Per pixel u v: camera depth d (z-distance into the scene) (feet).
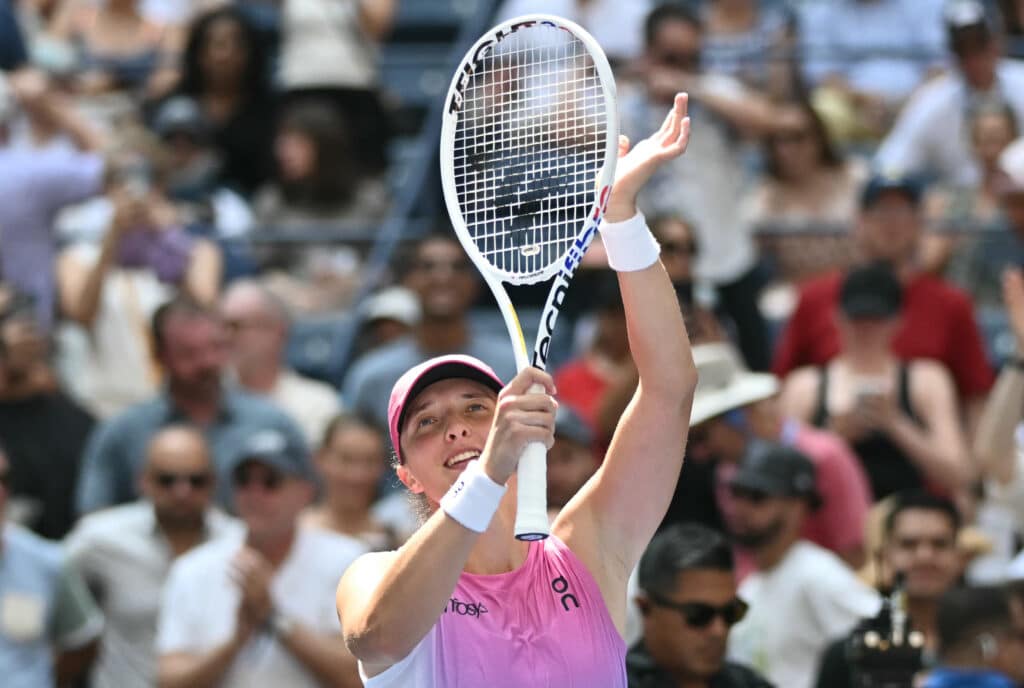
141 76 149.69
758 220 128.77
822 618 83.30
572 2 142.92
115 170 121.19
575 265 49.11
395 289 127.44
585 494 50.88
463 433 48.75
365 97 143.84
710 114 120.98
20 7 155.12
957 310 111.14
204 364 101.55
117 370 118.42
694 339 95.96
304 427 111.65
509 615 48.26
